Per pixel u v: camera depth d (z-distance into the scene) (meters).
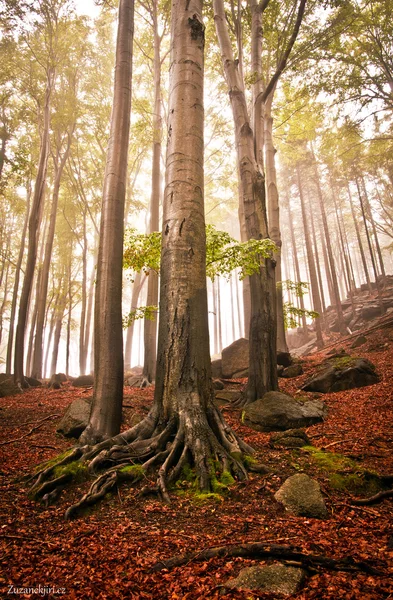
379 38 17.47
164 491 4.29
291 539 3.25
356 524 3.55
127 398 11.06
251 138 10.47
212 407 5.48
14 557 3.12
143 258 9.73
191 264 5.82
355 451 5.83
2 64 18.58
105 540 3.40
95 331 6.90
